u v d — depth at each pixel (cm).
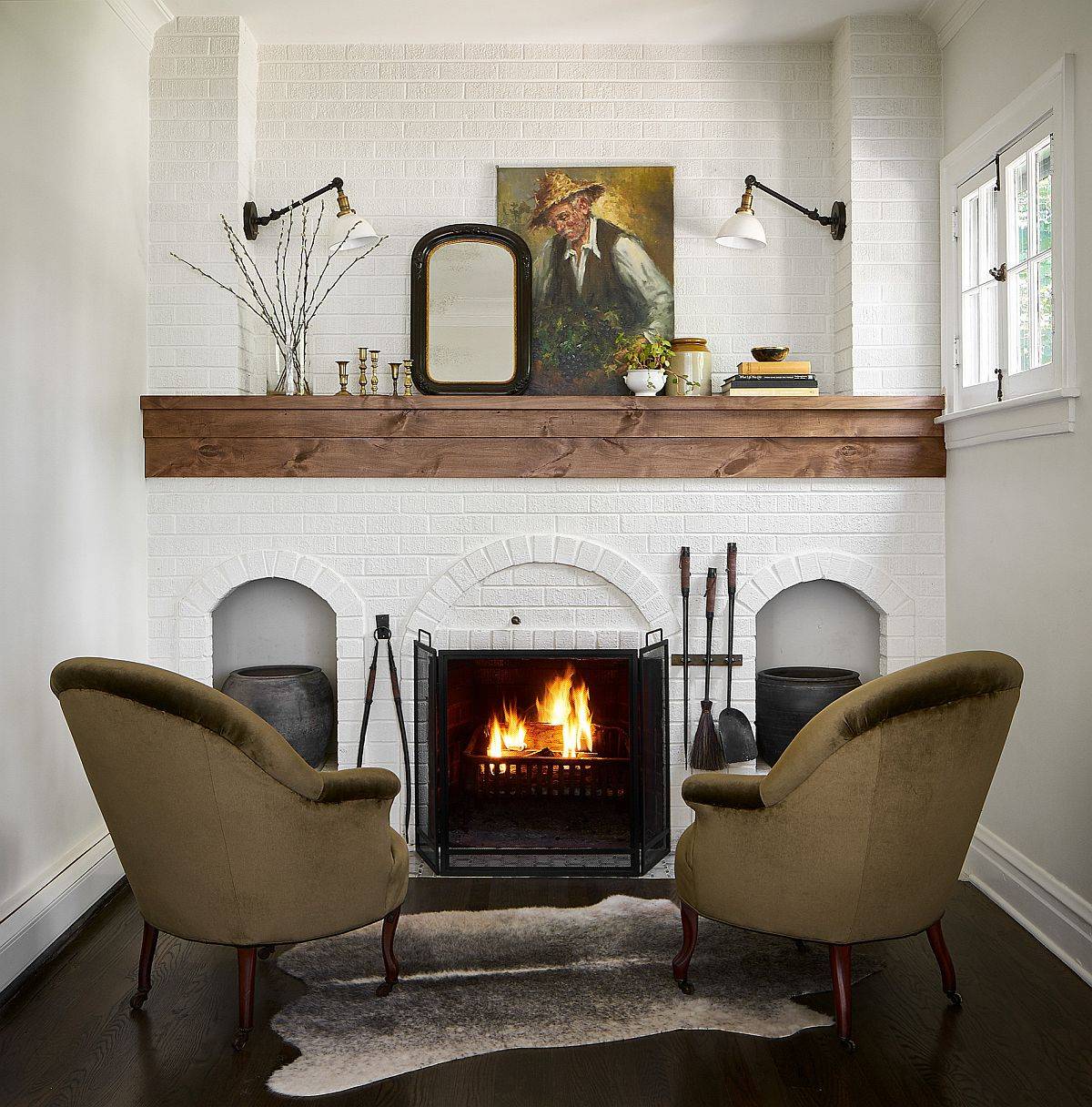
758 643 436
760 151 433
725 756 392
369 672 400
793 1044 251
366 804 260
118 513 375
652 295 430
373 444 401
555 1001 273
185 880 248
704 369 419
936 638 405
